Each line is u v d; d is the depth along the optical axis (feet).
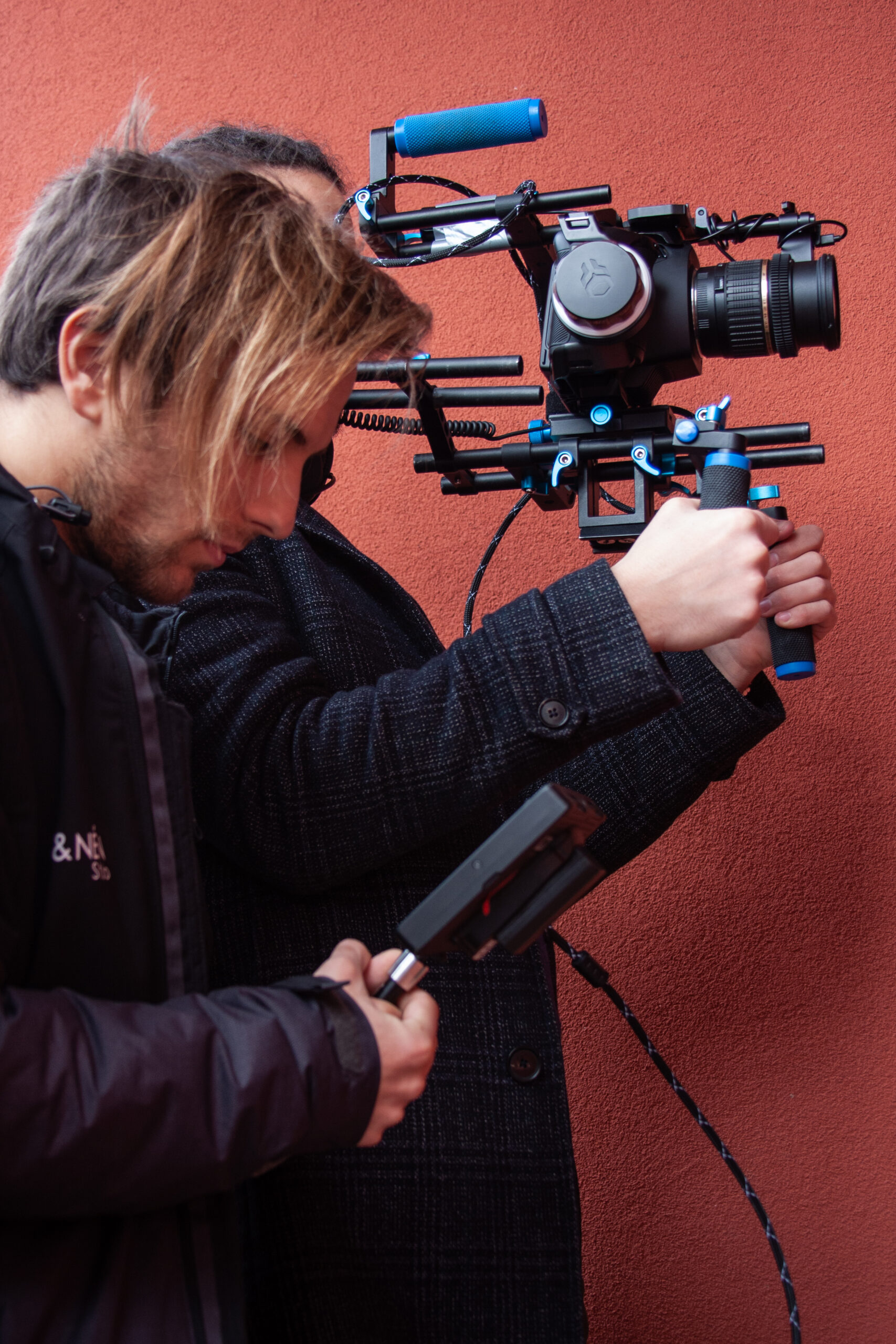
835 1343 4.12
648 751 3.25
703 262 4.69
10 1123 1.67
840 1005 4.31
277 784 2.68
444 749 2.62
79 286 2.22
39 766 2.02
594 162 4.87
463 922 2.22
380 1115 2.04
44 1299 1.83
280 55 5.22
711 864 4.48
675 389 4.68
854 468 4.53
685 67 4.82
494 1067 2.93
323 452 3.34
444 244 3.25
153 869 2.15
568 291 2.76
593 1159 4.39
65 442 2.28
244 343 2.15
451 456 3.28
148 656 2.33
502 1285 2.78
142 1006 1.91
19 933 1.94
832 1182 4.22
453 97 5.04
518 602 2.70
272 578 3.29
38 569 2.06
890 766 4.38
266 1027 1.93
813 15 4.72
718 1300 4.22
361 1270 2.71
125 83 5.31
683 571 2.60
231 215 2.22
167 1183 1.80
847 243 4.62
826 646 4.48
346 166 5.10
